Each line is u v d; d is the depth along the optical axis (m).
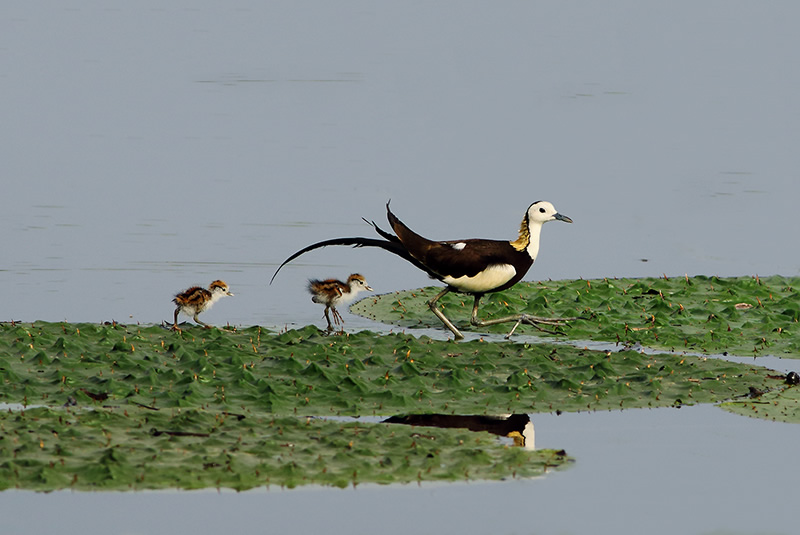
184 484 11.55
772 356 17.59
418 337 18.66
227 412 13.92
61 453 12.17
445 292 18.72
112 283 22.28
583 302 21.06
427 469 12.17
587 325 19.39
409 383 15.29
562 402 14.80
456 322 20.02
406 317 20.33
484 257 18.28
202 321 19.95
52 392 14.59
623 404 14.77
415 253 18.36
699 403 14.90
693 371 16.23
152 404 14.18
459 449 12.80
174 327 18.14
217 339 17.23
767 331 19.05
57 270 23.05
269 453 12.39
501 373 16.00
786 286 22.30
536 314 20.28
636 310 20.53
